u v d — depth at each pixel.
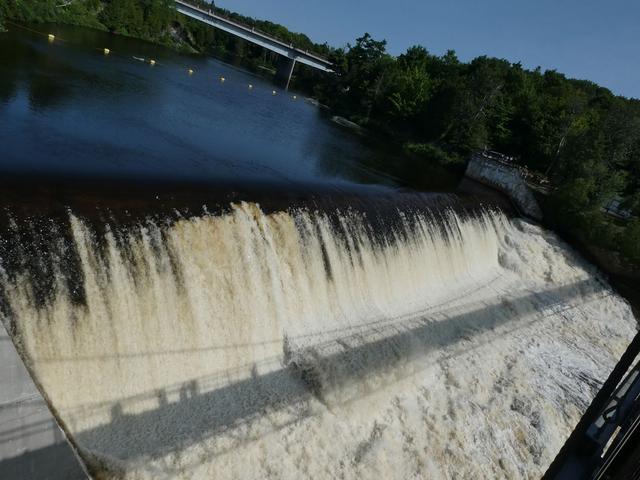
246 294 14.43
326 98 75.19
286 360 14.58
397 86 62.75
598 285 28.58
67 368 10.86
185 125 27.22
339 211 18.30
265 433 12.17
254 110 42.22
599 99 79.38
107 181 13.66
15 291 10.27
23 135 17.41
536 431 15.42
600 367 20.64
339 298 17.41
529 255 28.19
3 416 7.58
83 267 11.29
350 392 14.23
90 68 34.50
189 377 12.77
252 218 15.25
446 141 55.66
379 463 12.61
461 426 14.70
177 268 12.99
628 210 35.62
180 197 14.02
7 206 10.91
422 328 18.44
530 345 20.59
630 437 5.50
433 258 22.36
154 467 10.46
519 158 52.97
